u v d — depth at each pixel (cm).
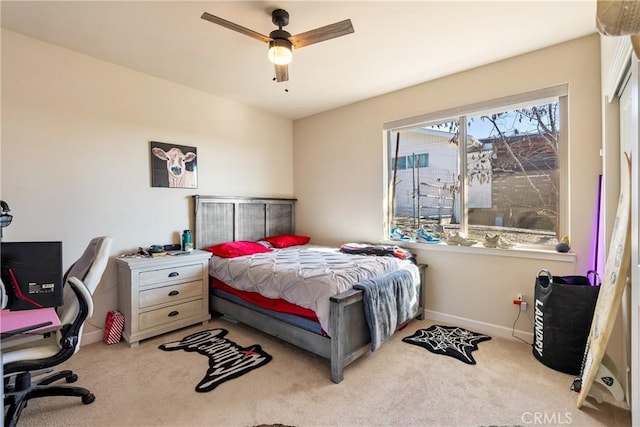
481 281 293
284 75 237
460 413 175
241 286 279
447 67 292
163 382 206
